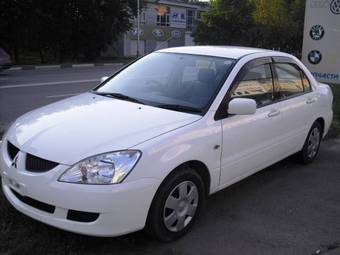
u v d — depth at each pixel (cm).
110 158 339
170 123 389
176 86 458
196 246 380
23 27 2828
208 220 432
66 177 334
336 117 929
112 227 337
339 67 1167
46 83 1516
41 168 347
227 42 4403
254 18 4212
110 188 330
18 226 378
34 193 345
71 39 3253
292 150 565
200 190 404
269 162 518
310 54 1205
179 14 5294
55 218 341
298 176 572
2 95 1197
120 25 3444
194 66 476
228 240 395
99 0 3194
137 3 3525
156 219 362
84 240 369
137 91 468
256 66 490
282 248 387
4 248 345
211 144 406
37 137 369
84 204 330
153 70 497
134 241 375
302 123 570
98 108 424
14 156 377
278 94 523
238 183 536
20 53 3441
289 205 480
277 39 4106
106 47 3675
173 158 365
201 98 431
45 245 351
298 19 4119
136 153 345
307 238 407
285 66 548
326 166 618
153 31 5088
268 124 491
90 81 1627
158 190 359
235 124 438
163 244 379
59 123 389
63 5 3017
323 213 464
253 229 418
